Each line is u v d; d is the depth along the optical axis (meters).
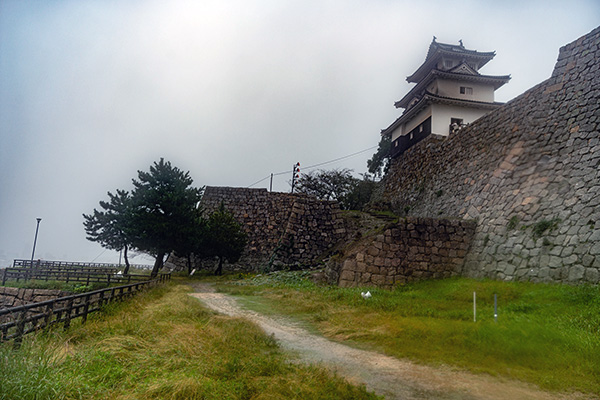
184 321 8.84
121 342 6.31
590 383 5.28
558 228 13.52
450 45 39.12
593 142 14.31
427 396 4.95
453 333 7.62
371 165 46.84
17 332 5.71
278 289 17.97
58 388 4.06
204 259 31.41
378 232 18.42
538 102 18.20
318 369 5.61
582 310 8.77
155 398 4.27
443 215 22.73
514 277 14.21
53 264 35.94
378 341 7.78
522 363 6.12
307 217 28.91
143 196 26.28
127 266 31.17
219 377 5.14
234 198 36.31
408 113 33.22
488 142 21.03
